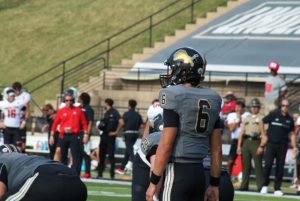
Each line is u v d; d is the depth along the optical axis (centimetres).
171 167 1528
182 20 7925
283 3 7438
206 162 1825
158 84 6531
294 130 4119
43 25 8881
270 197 3756
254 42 6719
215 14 7462
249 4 7538
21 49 8550
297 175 4122
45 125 5984
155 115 2102
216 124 1566
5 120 4491
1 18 9238
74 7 9056
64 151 4066
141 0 8606
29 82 7488
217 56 6581
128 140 4709
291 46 6550
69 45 8288
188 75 1555
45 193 1593
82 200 1642
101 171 4631
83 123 4066
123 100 6419
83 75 7544
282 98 5056
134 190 1991
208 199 1593
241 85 6156
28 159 1639
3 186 1622
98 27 8450
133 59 7094
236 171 4656
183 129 1526
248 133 4062
